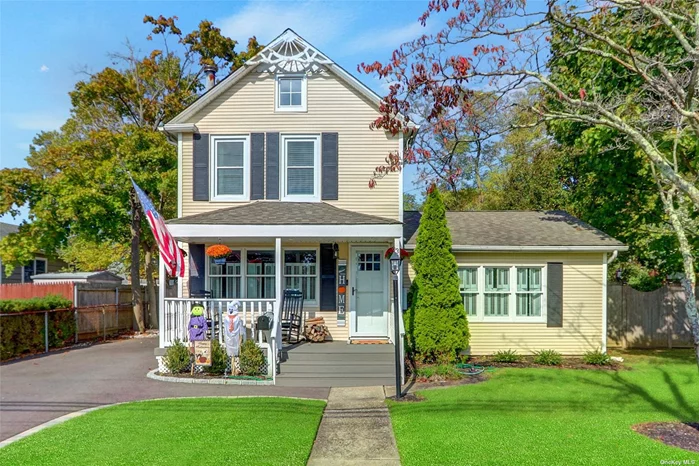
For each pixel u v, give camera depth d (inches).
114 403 322.7
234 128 508.1
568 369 438.3
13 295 629.9
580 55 464.4
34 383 384.5
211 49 987.3
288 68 506.6
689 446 231.5
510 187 908.0
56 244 679.7
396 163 273.0
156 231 411.8
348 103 506.9
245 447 232.2
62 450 228.7
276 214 453.1
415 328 451.2
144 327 761.6
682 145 402.3
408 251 496.1
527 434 250.8
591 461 212.7
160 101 901.2
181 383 386.0
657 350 562.9
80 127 946.1
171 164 721.6
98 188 661.3
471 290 500.7
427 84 249.6
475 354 497.7
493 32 252.1
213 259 506.6
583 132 479.2
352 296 498.3
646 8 238.1
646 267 704.4
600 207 595.2
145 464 211.0
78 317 627.2
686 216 404.8
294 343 468.1
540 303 501.4
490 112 287.3
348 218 441.7
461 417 284.5
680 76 331.0
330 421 285.6
